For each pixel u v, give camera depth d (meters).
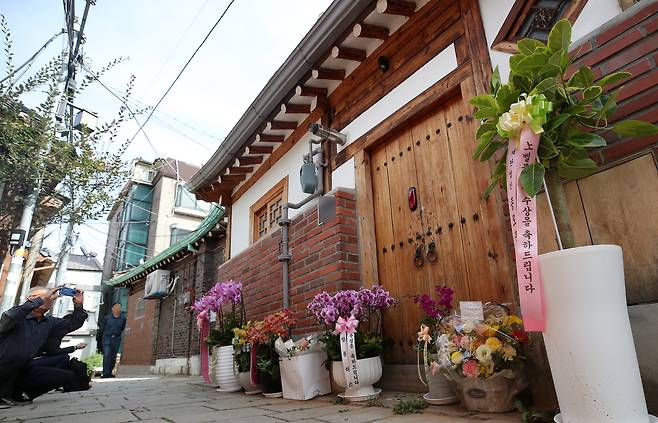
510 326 1.92
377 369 2.63
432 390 2.21
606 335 1.27
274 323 3.31
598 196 1.87
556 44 1.63
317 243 3.74
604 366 1.25
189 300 9.02
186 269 9.87
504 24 2.56
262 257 4.84
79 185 6.62
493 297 2.46
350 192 3.64
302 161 4.61
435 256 2.91
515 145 1.54
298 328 3.82
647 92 1.77
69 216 6.66
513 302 2.31
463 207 2.77
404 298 3.09
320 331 3.39
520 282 1.45
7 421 2.43
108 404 3.21
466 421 1.73
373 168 3.63
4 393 3.41
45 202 7.13
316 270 3.69
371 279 3.31
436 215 2.96
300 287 3.91
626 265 1.75
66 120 6.70
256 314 4.76
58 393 4.32
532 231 1.44
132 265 16.56
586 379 1.26
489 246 2.54
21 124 6.00
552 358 1.38
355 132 3.81
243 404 2.85
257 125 4.76
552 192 1.60
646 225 1.71
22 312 3.36
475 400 1.88
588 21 2.10
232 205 6.62
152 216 17.94
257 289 4.85
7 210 6.84
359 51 3.71
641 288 1.69
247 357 3.60
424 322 2.39
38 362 3.89
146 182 18.94
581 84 1.59
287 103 4.35
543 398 1.92
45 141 6.10
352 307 2.83
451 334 1.99
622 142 1.82
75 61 6.47
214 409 2.64
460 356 1.85
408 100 3.26
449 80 2.91
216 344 4.22
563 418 1.35
